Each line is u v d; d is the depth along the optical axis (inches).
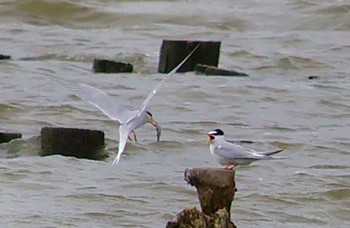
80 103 817.5
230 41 1305.4
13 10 1502.2
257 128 760.3
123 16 1502.2
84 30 1381.6
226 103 860.6
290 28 1477.6
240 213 521.3
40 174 579.2
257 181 586.6
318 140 716.7
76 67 1058.7
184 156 659.4
